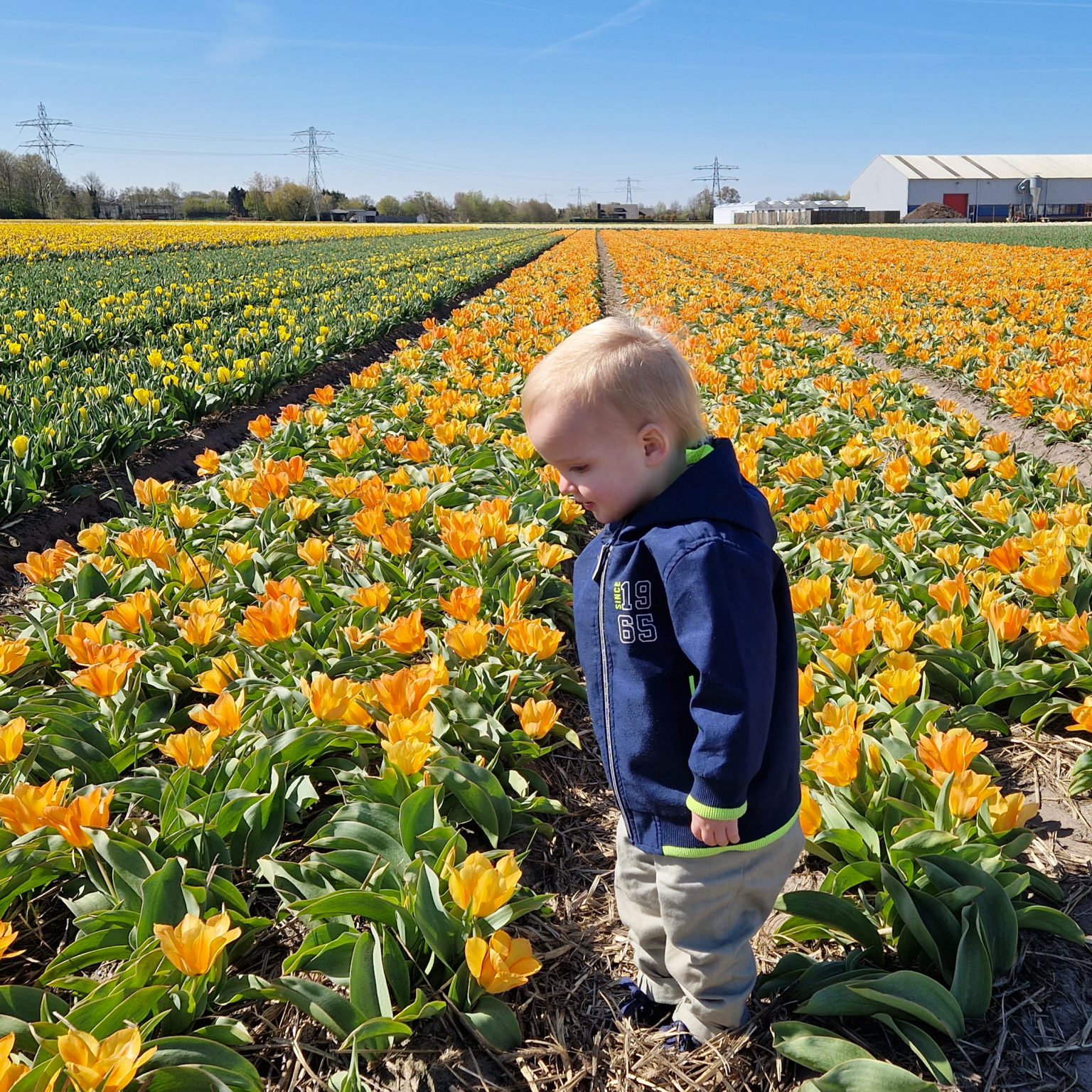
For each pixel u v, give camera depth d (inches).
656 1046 87.4
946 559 165.6
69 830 95.1
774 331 491.2
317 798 112.9
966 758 99.7
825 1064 78.3
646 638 73.5
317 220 3991.1
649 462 73.4
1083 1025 87.4
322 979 92.6
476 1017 85.6
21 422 259.9
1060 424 263.7
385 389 346.0
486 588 165.9
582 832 120.6
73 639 128.4
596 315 568.4
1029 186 3804.1
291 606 135.3
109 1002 81.0
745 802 69.6
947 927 89.9
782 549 189.8
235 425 337.7
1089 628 141.3
